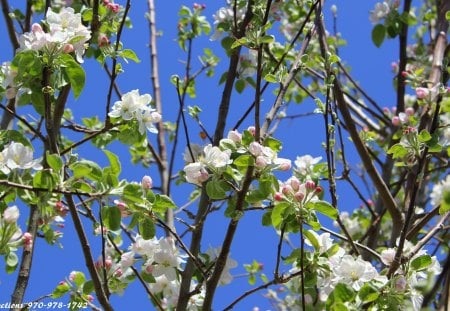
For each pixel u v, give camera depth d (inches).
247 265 62.6
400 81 68.0
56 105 47.6
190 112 53.4
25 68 44.6
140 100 49.9
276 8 58.9
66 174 45.7
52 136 44.3
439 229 48.9
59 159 42.7
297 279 48.7
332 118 51.2
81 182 43.8
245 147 45.6
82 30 46.2
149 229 45.9
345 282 45.4
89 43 50.3
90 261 45.5
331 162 51.5
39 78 45.6
